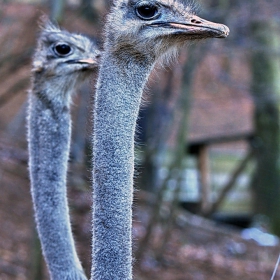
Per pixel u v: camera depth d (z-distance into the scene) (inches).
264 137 802.2
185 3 165.5
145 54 157.2
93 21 510.3
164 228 634.2
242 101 960.9
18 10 490.3
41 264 396.8
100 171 151.6
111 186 150.6
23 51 471.8
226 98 848.9
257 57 714.8
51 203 207.6
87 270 263.1
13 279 466.0
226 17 506.6
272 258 688.4
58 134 213.9
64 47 217.8
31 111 216.4
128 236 151.2
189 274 577.9
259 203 817.5
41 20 236.2
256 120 813.2
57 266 203.6
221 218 958.4
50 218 206.4
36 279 397.1
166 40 161.2
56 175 210.5
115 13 159.6
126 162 151.9
